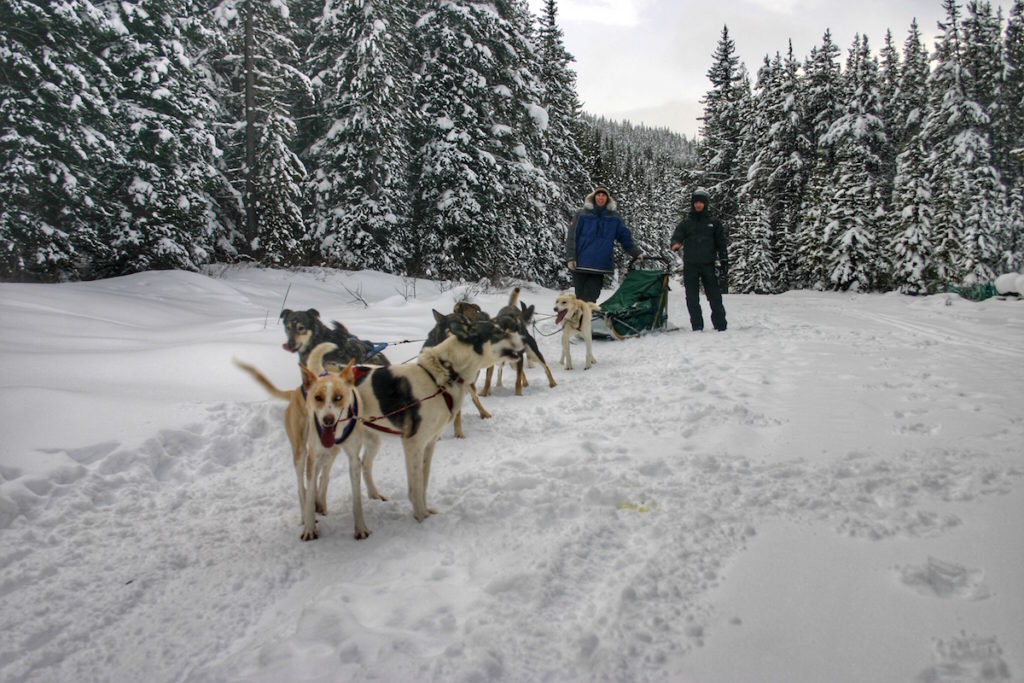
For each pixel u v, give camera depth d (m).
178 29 16.61
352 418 3.41
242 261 19.28
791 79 27.66
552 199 24.86
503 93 21.52
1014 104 25.22
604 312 10.73
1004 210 21.31
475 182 20.17
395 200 20.56
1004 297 13.43
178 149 15.88
